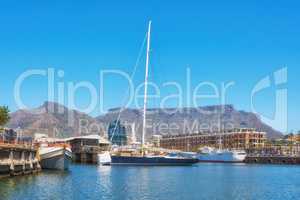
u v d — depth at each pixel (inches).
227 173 4926.2
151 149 6441.9
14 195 2175.2
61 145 4143.7
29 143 3627.0
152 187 2891.2
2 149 2780.5
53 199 2137.1
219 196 2486.5
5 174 2866.6
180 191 2687.0
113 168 5216.5
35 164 3649.1
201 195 2506.2
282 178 4210.1
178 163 5984.3
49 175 3472.0
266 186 3213.6
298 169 6845.5
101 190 2625.5
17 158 3102.9
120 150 6294.3
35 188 2495.1
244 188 2997.0
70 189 2586.1
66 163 4094.5
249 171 5703.7
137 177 3742.6
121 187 2842.0
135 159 5767.7
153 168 5315.0
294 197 2539.4
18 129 5462.6
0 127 4143.7
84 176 3663.9
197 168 5930.1
